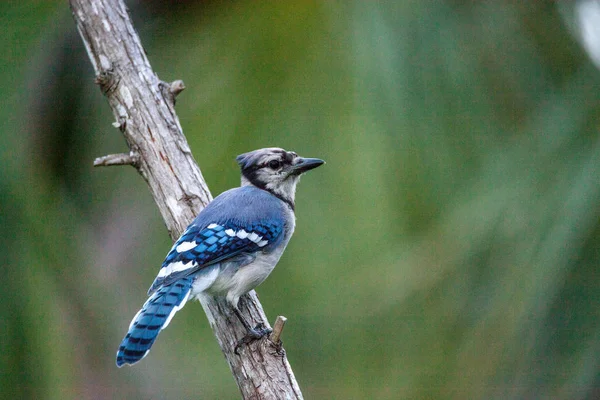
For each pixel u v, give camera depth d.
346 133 8.83
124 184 11.78
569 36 9.23
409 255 8.42
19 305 8.48
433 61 9.06
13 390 8.38
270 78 9.16
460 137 8.89
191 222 8.47
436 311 7.91
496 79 9.20
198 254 8.16
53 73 11.12
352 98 8.88
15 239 8.63
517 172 7.92
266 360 7.48
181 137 8.81
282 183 9.36
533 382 7.11
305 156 9.00
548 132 7.98
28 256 8.64
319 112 8.95
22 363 8.43
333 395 9.66
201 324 11.66
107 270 10.80
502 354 7.30
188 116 9.36
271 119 9.06
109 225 11.59
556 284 7.07
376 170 8.73
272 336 7.40
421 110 8.90
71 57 11.31
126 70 8.85
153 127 8.70
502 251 7.56
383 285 8.50
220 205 8.75
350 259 8.83
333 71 9.02
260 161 9.23
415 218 8.67
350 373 9.34
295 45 9.18
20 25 9.95
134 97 8.77
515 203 7.65
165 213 8.62
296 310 9.77
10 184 8.80
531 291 7.20
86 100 12.08
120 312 10.20
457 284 7.75
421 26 9.12
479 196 8.04
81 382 9.00
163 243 11.34
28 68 9.94
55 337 8.66
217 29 9.66
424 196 8.67
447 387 7.65
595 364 6.86
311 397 9.94
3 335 8.38
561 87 8.93
